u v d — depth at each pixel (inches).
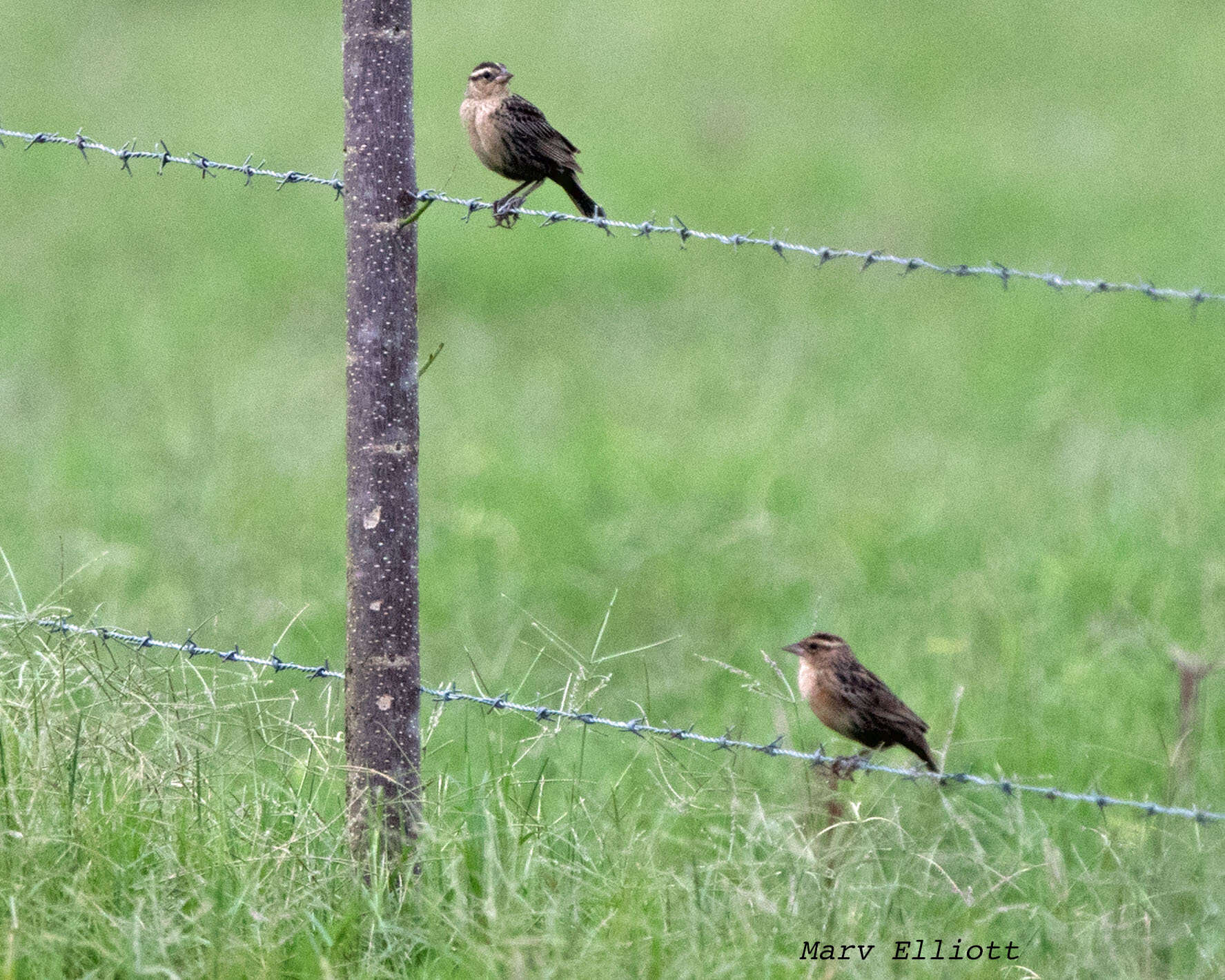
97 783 281.4
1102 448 617.9
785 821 285.0
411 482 275.0
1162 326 832.3
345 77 268.8
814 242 1032.2
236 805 282.8
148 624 438.3
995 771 352.5
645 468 601.6
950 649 425.7
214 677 309.6
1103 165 1218.0
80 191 1136.2
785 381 738.8
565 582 493.0
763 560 508.4
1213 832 288.8
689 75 1480.1
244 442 626.2
